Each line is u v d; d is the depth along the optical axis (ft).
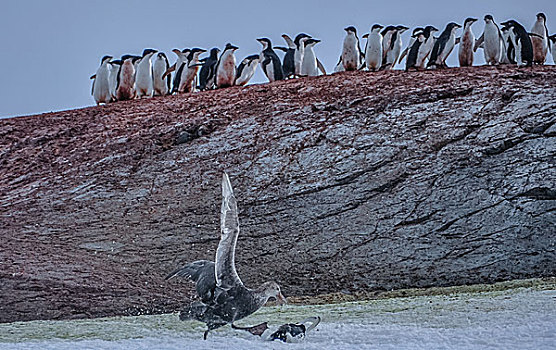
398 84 197.06
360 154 168.66
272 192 159.53
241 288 67.56
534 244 134.92
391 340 71.72
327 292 121.29
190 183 165.48
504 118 174.29
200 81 233.35
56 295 115.96
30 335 83.56
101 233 146.61
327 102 191.01
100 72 231.30
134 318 96.43
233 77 226.38
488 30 215.92
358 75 210.18
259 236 143.84
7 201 162.81
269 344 70.79
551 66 205.98
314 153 171.22
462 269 128.57
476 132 170.91
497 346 65.77
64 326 89.61
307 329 75.87
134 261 133.90
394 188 156.25
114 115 201.26
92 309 109.70
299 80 210.79
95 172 172.86
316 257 135.23
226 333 80.12
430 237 139.85
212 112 193.88
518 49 212.02
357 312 92.94
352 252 136.67
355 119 181.78
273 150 173.99
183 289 120.88
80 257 135.44
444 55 216.13
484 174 156.97
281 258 135.23
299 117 185.57
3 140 192.03
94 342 75.10
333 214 149.89
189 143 181.57
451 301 97.50
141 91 229.25
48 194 164.86
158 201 159.63
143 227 148.87
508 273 126.21
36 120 203.00
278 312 96.94
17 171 176.86
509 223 142.00
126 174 171.32
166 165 173.47
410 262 131.95
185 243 141.49
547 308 83.76
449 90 189.16
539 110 174.81
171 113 197.26
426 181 156.97
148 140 183.83
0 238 143.84
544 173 154.30
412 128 175.52
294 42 232.73
